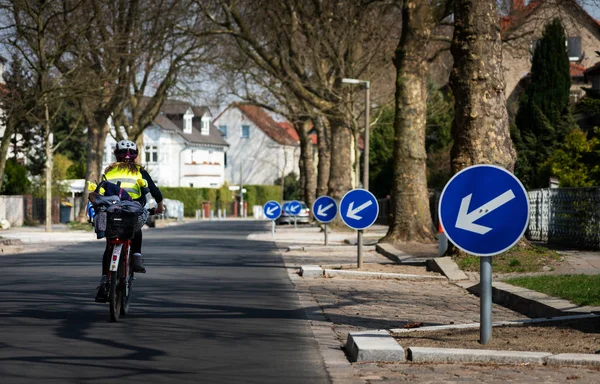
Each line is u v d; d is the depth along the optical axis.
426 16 53.25
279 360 16.41
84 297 27.00
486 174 15.73
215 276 35.91
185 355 16.81
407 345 16.75
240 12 79.12
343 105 85.06
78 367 15.40
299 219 121.25
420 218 53.28
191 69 92.38
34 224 113.56
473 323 20.28
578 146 65.88
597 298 22.30
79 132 169.88
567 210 48.00
